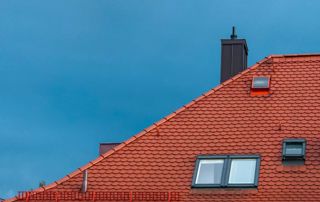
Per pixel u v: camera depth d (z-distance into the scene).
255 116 38.00
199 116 38.53
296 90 39.03
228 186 34.78
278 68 40.44
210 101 39.16
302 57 40.75
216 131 37.62
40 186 39.06
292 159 35.44
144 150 37.34
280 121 37.47
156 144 37.53
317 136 36.47
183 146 37.22
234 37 45.72
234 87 39.69
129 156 37.16
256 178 34.91
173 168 36.28
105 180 36.28
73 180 36.50
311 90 38.94
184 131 37.91
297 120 37.44
